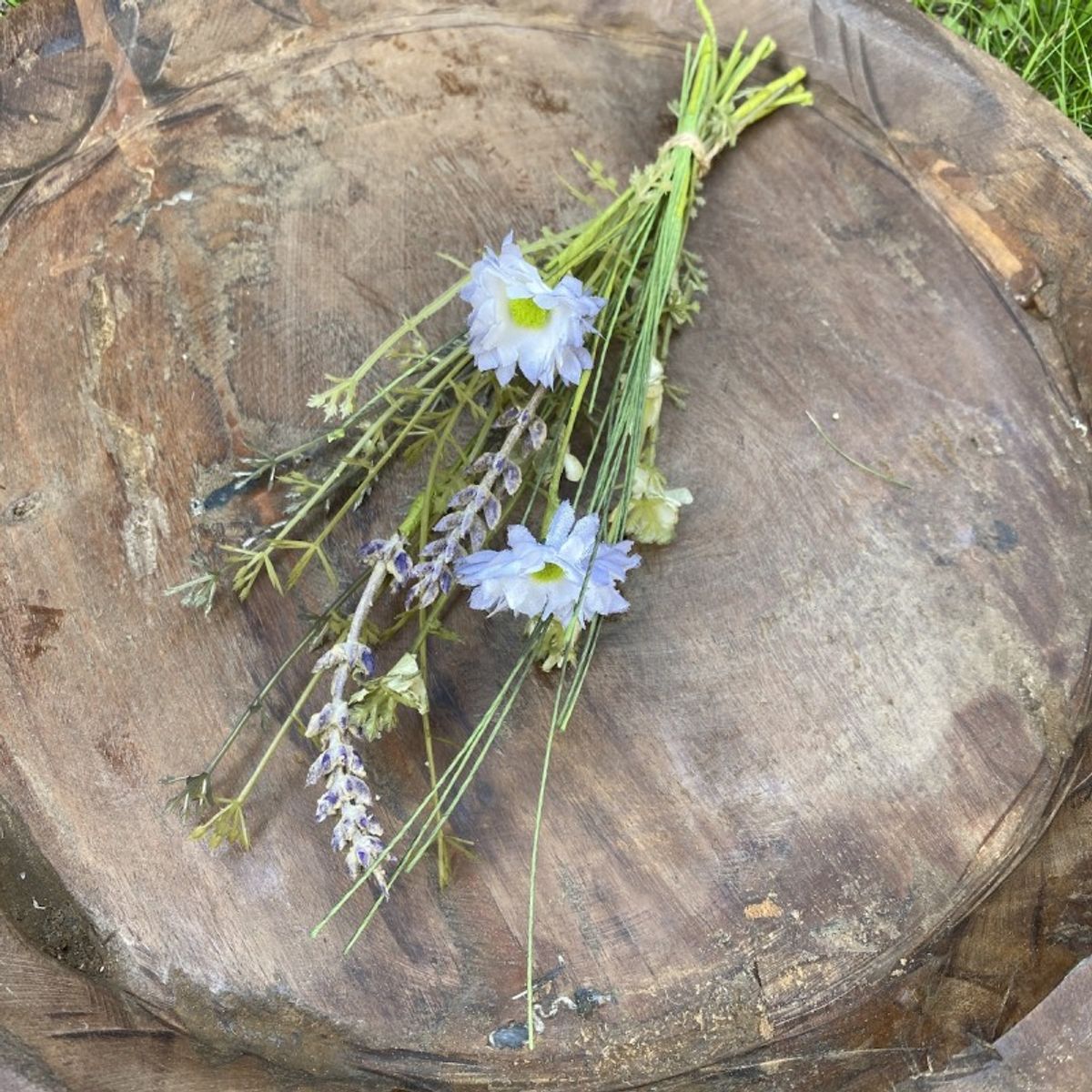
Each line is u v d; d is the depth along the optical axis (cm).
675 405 48
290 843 44
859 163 49
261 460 46
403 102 49
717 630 46
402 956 44
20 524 45
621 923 45
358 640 41
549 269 45
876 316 48
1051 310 48
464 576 40
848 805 46
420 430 44
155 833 44
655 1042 44
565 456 44
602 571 41
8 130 46
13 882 43
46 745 44
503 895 45
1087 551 47
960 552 47
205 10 47
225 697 45
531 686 46
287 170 48
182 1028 43
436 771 45
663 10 49
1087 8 58
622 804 45
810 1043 44
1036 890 44
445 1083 44
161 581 45
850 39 47
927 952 44
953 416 48
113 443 46
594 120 49
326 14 48
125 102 47
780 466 47
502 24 49
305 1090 43
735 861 45
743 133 49
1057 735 46
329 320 47
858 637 46
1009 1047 38
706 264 49
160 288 47
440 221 48
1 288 46
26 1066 37
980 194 48
